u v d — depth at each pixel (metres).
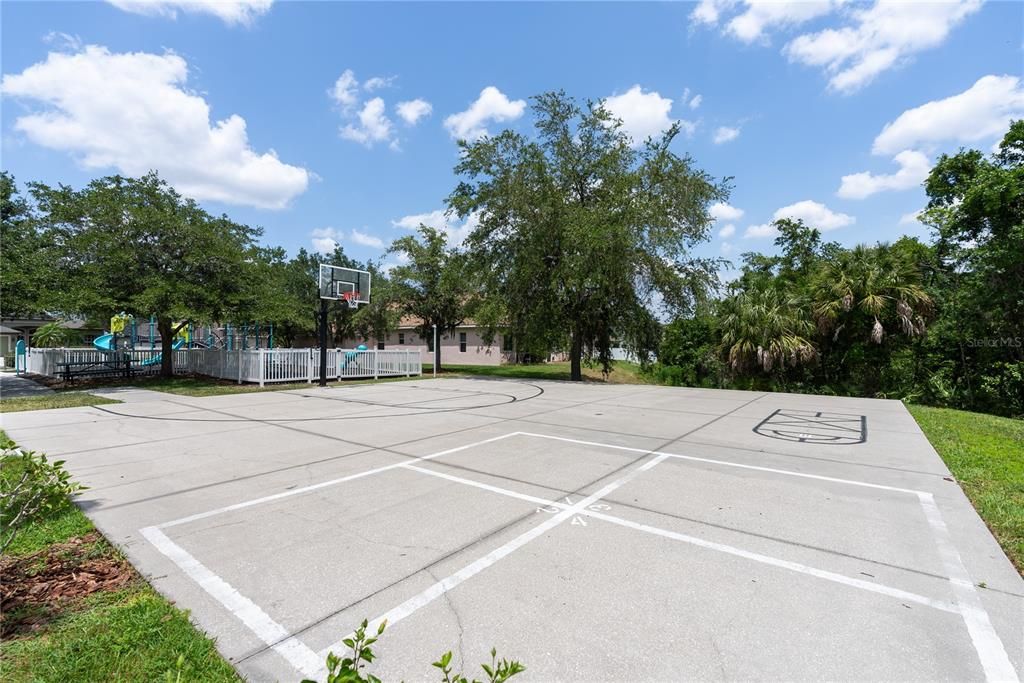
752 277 31.92
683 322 27.33
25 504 3.14
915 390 21.34
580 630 2.50
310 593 2.88
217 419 9.55
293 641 2.40
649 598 2.82
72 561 3.27
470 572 3.15
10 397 13.13
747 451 6.75
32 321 35.22
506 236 20.14
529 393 14.93
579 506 4.42
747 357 22.67
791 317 22.55
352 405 11.77
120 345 26.42
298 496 4.71
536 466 5.88
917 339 21.03
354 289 17.81
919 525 3.98
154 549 3.48
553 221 18.94
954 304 20.91
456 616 2.63
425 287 27.02
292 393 14.49
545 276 19.91
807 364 22.70
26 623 2.50
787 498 4.66
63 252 14.52
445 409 11.11
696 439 7.62
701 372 27.27
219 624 2.55
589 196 20.11
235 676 2.13
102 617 2.56
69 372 17.36
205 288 16.12
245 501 4.56
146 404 11.80
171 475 5.46
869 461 6.19
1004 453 6.72
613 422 9.29
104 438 7.60
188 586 2.95
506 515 4.18
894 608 2.72
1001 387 20.52
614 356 22.69
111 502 4.52
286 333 36.12
